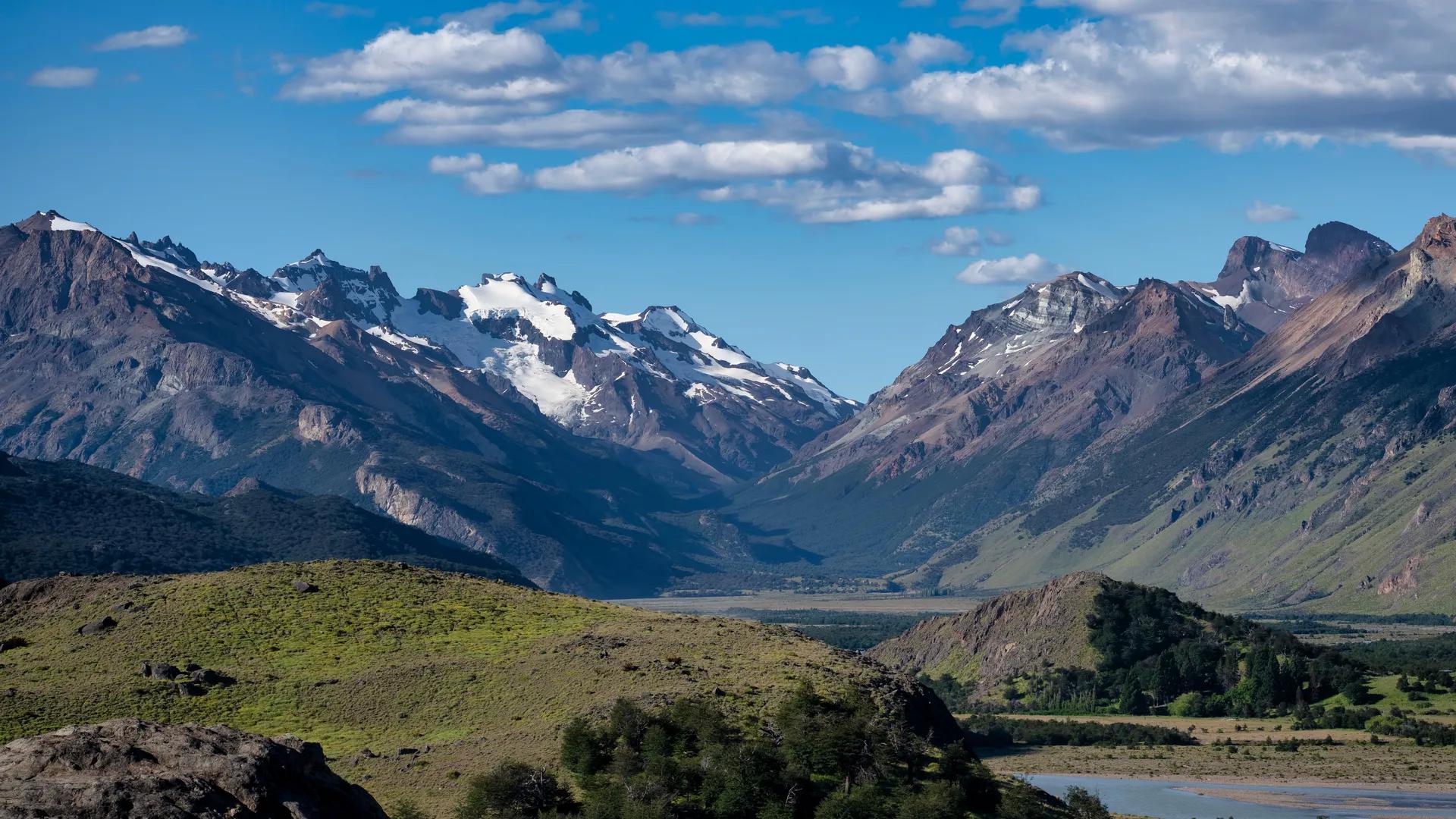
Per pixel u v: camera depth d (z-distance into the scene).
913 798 198.12
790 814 189.88
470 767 195.62
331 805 116.44
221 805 108.12
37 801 103.44
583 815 182.38
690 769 193.12
